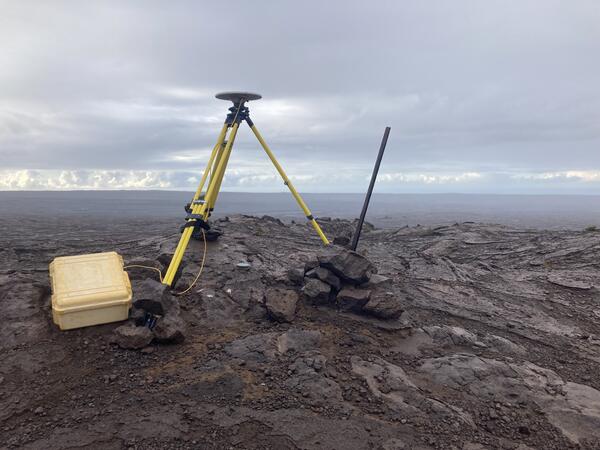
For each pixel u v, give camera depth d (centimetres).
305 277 729
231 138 725
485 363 553
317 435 404
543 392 504
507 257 1116
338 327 617
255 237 1075
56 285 531
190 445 384
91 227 2062
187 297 664
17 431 391
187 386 462
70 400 434
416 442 406
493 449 408
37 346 499
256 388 467
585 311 768
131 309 556
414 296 777
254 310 658
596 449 420
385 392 481
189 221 666
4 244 1195
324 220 1552
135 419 409
